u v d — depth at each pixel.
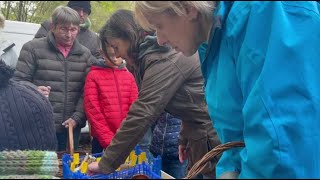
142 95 1.46
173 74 1.48
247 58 0.96
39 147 1.47
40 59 2.50
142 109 1.43
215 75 1.09
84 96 2.55
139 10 1.10
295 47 0.96
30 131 1.46
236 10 0.99
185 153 1.87
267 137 0.90
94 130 2.51
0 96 1.43
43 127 1.49
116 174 1.14
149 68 1.48
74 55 2.59
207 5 1.01
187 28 1.09
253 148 0.92
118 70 2.58
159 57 1.48
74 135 2.59
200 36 1.12
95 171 1.30
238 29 0.98
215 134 1.64
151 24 1.13
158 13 1.06
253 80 0.96
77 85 2.61
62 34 2.51
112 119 2.51
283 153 0.90
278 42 0.95
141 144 2.43
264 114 0.91
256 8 0.97
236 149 1.10
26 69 2.47
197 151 1.72
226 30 1.01
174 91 1.50
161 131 2.29
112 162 1.33
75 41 2.62
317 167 0.99
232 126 1.06
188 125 1.70
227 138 1.10
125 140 1.37
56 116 2.52
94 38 2.94
